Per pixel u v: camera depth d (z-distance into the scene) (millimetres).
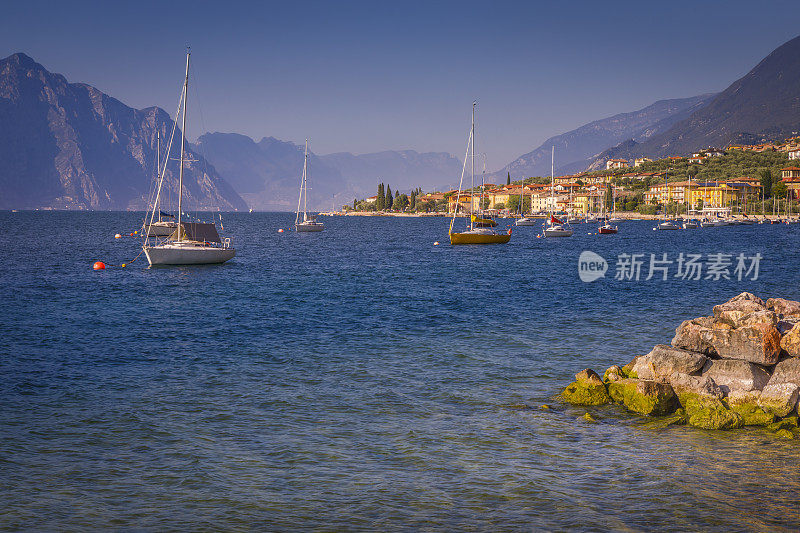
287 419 20172
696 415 19812
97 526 13430
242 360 28078
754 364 21375
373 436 18703
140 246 109250
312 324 37125
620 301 46625
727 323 21906
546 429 19391
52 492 14945
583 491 15156
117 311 41500
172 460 16875
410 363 27531
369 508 14266
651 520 13734
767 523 13625
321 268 73500
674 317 39344
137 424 19609
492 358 28422
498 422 19984
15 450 17375
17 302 44938
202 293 50969
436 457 17172
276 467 16484
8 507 14148
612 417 20562
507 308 43188
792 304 25344
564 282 59531
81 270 68312
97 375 25359
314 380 24750
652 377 22031
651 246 118812
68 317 38938
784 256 91188
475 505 14430
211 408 21219
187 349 30297
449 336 33406
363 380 24781
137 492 15000
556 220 163125
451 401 22141
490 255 95812
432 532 13211
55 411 20750
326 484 15484
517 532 13211
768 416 19766
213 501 14578
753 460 17047
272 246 116625
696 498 14781
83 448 17641
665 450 17766
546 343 31562
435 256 93438
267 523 13602
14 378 24625
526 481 15688
